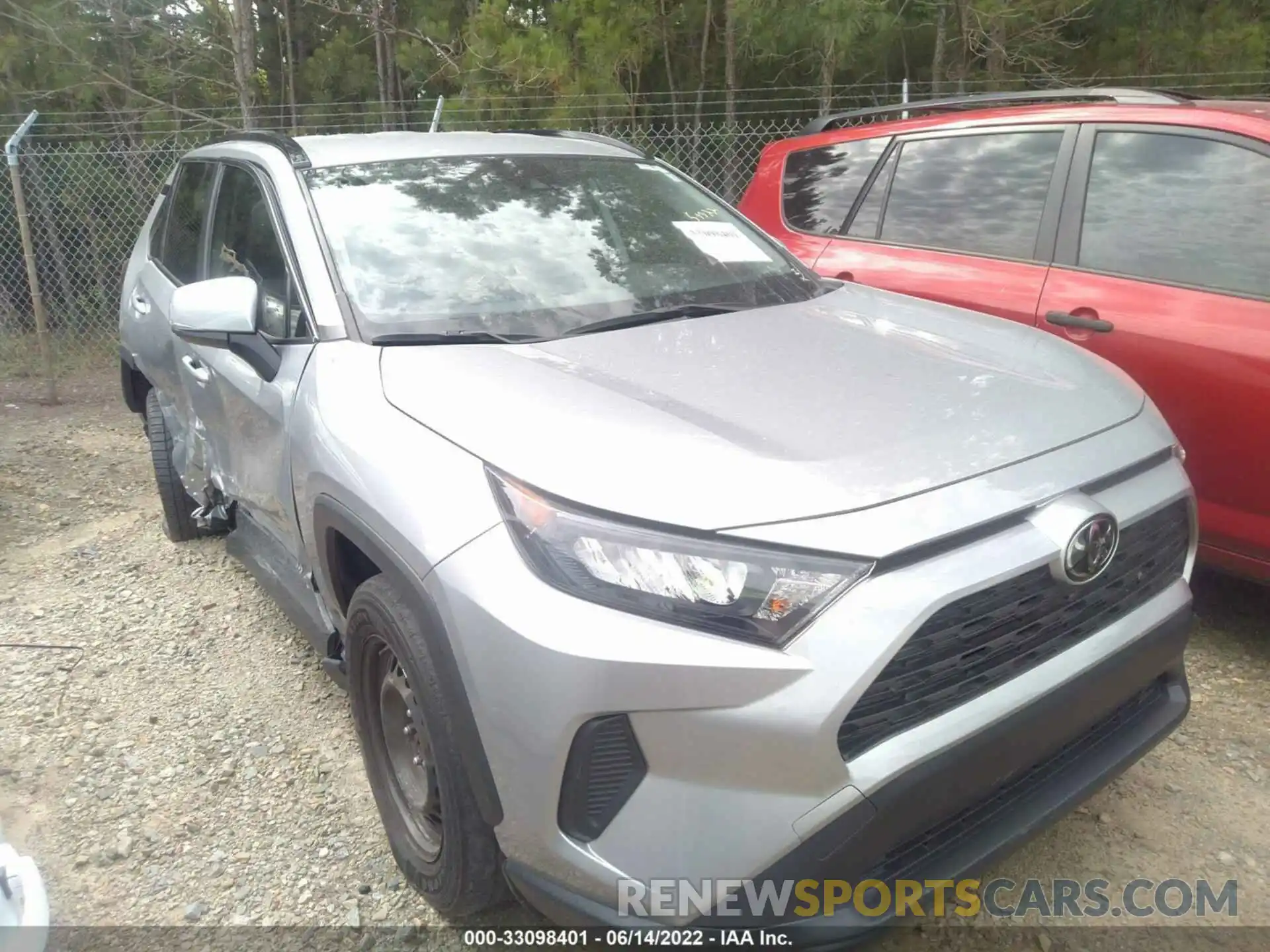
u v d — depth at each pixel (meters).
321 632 3.02
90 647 3.98
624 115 9.75
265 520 3.44
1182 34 9.53
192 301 2.91
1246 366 3.30
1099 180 3.93
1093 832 2.80
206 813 3.00
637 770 1.93
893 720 1.95
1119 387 2.65
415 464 2.28
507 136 3.88
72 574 4.69
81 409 8.19
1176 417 3.51
